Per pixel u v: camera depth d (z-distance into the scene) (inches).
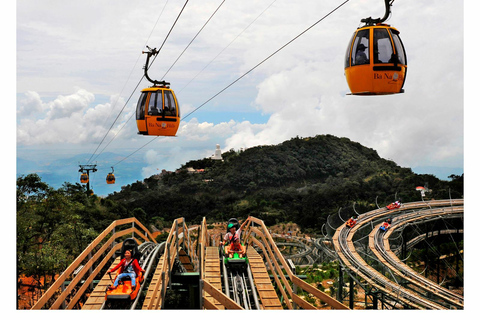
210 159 7539.4
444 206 2017.7
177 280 660.1
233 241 715.4
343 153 6683.1
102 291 538.9
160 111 738.2
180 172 6707.7
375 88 492.7
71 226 1352.1
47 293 418.9
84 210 1830.7
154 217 4124.0
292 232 3403.1
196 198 4940.9
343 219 1899.6
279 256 526.9
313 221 3550.7
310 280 1711.4
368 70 485.4
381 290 1040.8
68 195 1877.5
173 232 671.8
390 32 489.7
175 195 4926.2
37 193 1381.6
